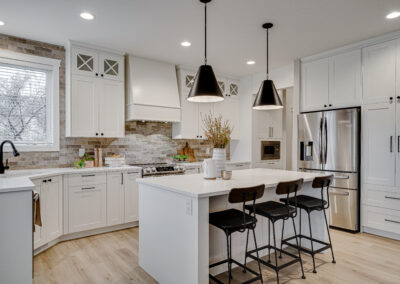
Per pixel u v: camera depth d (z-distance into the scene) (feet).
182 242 6.69
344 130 11.85
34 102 11.82
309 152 13.15
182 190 6.55
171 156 15.94
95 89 12.30
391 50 10.82
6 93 11.18
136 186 12.53
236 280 7.61
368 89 11.50
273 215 7.18
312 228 9.98
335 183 12.16
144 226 8.42
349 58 12.16
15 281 6.23
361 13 9.22
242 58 14.01
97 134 12.34
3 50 10.82
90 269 8.35
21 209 6.29
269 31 10.70
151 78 13.98
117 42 11.83
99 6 8.68
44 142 11.98
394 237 10.80
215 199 7.88
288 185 7.36
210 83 7.66
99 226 11.43
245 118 17.80
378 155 11.14
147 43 11.93
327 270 8.19
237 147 18.47
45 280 7.65
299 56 13.71
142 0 8.32
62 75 12.34
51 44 12.03
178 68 15.25
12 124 11.30
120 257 9.25
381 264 8.59
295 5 8.69
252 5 8.69
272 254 9.45
